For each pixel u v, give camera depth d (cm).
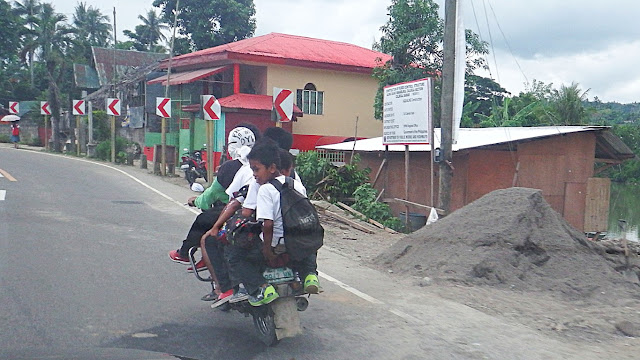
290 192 508
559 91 2741
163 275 760
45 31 4881
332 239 1141
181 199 1538
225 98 2298
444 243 879
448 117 1248
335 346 540
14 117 3438
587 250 869
